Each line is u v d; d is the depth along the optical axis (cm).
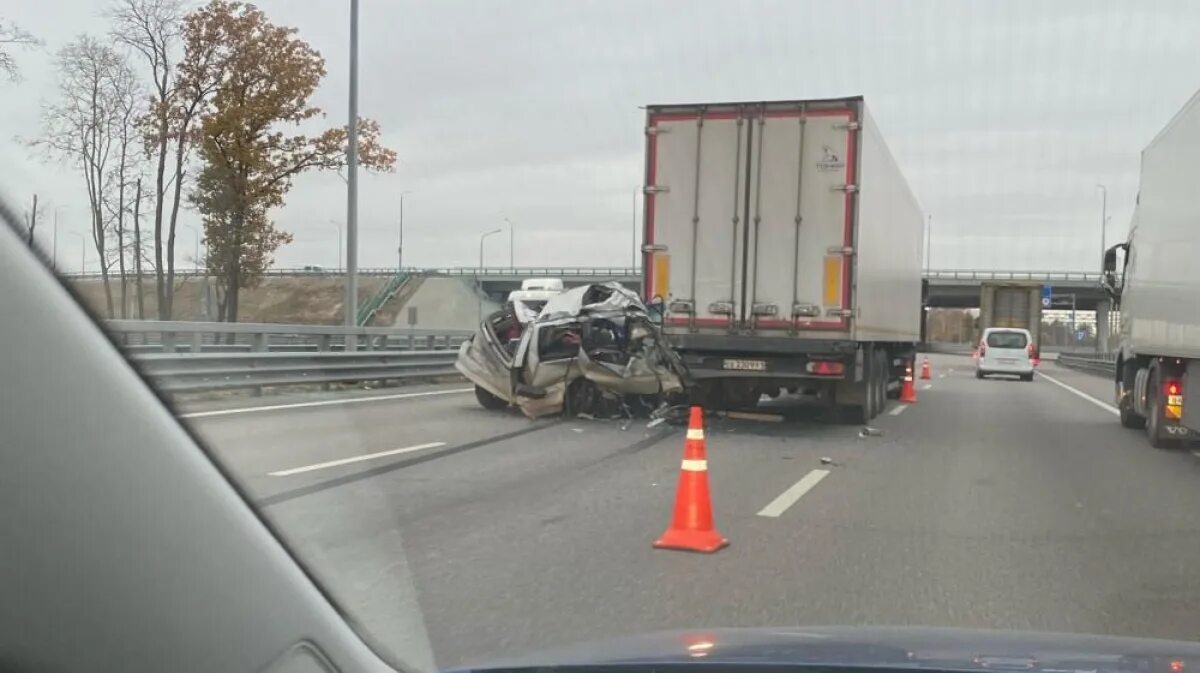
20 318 195
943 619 551
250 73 2330
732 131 1355
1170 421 1321
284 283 4425
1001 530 792
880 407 1739
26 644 192
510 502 858
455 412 1548
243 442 1087
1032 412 1948
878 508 877
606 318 1477
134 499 212
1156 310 1337
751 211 1348
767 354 1362
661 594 587
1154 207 1365
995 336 3434
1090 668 268
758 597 585
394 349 2206
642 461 1102
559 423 1443
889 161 1606
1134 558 704
